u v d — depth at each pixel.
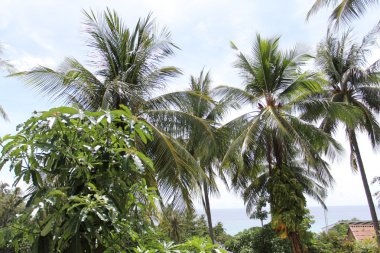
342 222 37.19
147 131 2.85
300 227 13.28
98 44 9.59
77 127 2.51
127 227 2.35
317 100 13.98
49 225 2.16
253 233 20.09
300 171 19.52
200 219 30.89
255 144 13.33
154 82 9.71
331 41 17.20
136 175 2.81
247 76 14.88
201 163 11.61
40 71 8.66
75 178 2.43
